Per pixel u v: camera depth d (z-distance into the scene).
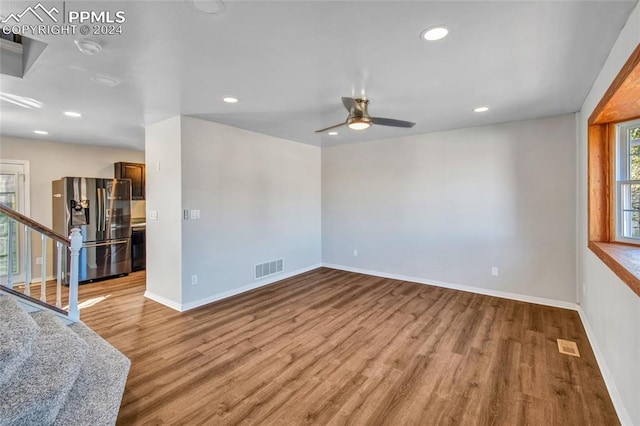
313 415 1.96
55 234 2.85
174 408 2.01
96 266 5.13
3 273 4.83
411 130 4.54
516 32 1.90
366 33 1.90
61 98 3.02
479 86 2.79
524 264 4.02
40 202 5.12
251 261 4.63
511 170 4.07
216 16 1.70
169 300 3.90
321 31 1.88
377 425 1.87
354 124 3.03
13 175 4.87
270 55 2.18
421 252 4.88
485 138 4.25
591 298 2.92
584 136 3.26
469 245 4.43
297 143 5.46
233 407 2.03
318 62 2.30
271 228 4.96
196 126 3.84
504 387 2.23
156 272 4.09
